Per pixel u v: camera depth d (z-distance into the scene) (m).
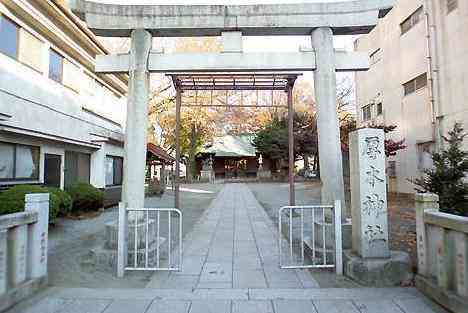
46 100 9.62
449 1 11.68
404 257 4.43
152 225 5.76
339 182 5.51
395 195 14.88
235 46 5.75
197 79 9.77
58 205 7.86
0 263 3.40
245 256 5.86
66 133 10.71
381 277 4.27
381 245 4.45
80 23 10.65
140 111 5.63
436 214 3.72
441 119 12.03
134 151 5.58
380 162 4.56
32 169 9.24
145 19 5.72
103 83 13.75
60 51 10.47
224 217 10.70
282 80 9.86
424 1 12.89
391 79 15.45
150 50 5.77
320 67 5.67
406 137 14.25
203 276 4.73
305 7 5.72
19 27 8.56
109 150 13.23
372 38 17.34
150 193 18.19
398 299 3.80
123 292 4.06
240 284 4.40
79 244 6.76
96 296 3.92
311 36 5.85
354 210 4.76
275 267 5.15
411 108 13.89
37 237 4.08
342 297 3.88
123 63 5.78
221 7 5.71
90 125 12.56
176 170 10.83
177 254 5.99
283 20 5.71
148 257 5.16
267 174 34.94
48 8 9.18
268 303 3.73
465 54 10.89
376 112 17.00
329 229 5.25
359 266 4.36
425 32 12.83
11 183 8.36
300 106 31.62
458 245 3.37
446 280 3.53
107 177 13.27
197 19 5.71
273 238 7.44
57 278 4.61
